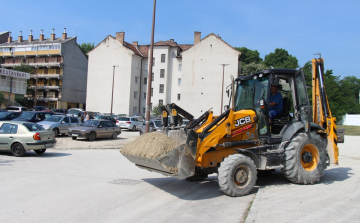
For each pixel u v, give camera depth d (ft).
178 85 199.00
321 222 15.78
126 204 20.63
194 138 21.63
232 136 23.61
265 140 24.77
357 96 253.85
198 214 18.33
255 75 25.99
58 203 20.67
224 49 180.55
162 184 26.94
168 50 199.21
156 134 23.73
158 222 16.99
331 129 27.55
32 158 41.63
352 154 51.72
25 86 186.50
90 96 203.82
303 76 26.04
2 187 24.75
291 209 18.01
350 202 19.36
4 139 42.60
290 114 26.73
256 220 16.28
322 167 25.68
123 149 25.66
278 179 27.66
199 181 28.32
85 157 44.50
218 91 180.24
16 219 17.40
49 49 222.48
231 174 21.88
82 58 238.07
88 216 18.06
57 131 71.61
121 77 197.88
